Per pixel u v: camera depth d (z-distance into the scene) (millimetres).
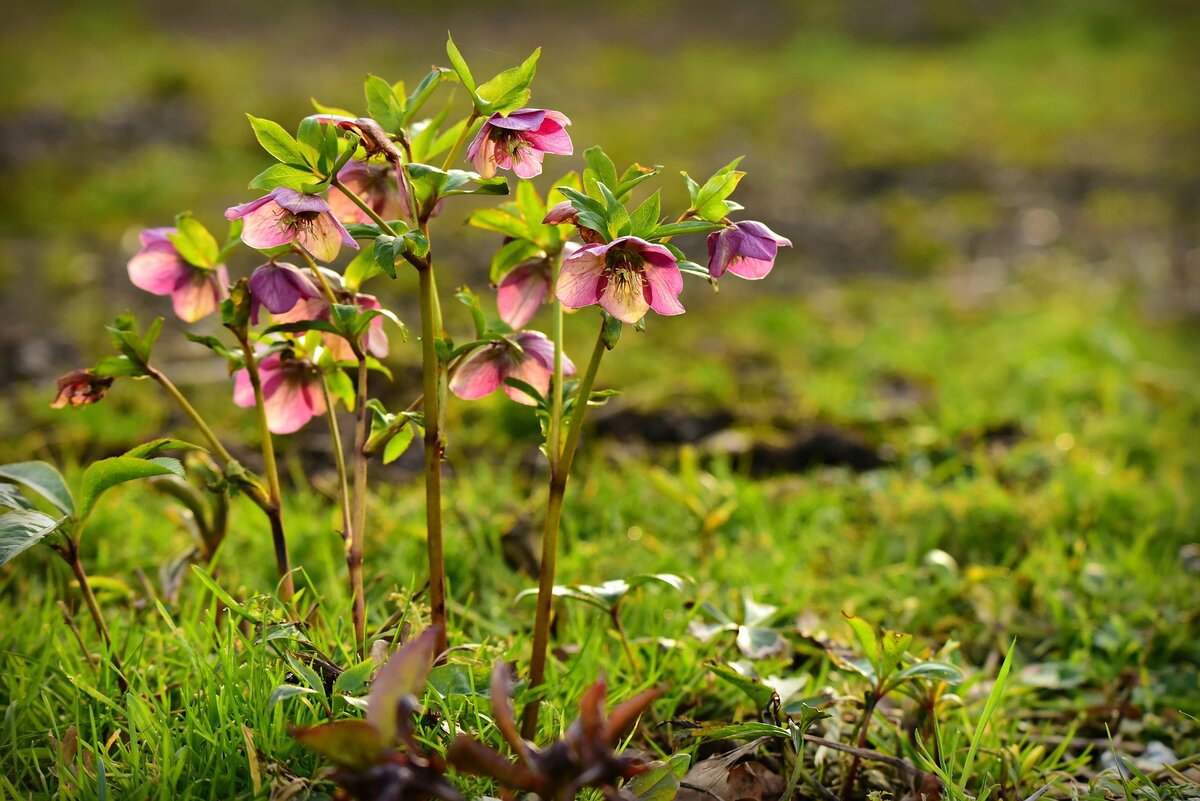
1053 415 2928
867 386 3246
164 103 6945
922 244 5062
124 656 1912
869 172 6441
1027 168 6602
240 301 1774
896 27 11047
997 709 1946
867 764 1862
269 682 1776
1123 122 7848
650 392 3061
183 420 2740
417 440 2633
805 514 2352
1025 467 2578
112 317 3623
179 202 5129
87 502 1802
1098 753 1957
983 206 5797
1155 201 5988
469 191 1735
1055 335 3602
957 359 3467
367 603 1962
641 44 10391
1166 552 2230
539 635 1782
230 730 1757
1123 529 2307
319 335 1832
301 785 1701
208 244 1830
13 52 8367
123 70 7738
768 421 2900
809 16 11492
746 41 10578
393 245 1701
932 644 2051
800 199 5836
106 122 6398
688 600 2066
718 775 1781
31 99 6801
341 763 1605
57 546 1827
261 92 7301
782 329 3730
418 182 1738
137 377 1817
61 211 4922
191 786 1717
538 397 1775
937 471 2564
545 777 1596
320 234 1706
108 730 1821
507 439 2652
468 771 1596
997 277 4637
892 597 2139
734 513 2305
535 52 1712
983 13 11383
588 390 1740
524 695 1774
